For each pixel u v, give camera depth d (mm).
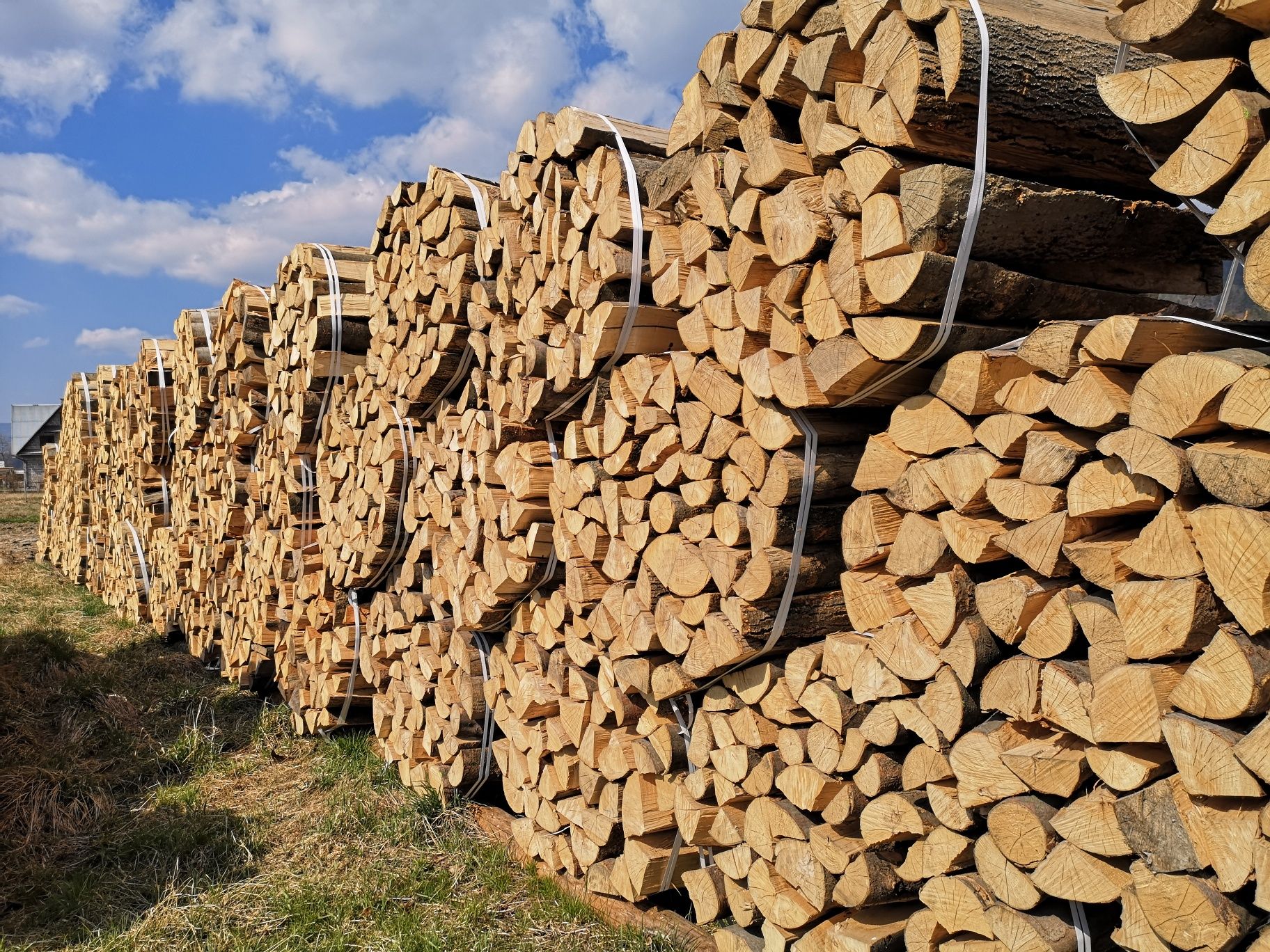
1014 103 1858
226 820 4199
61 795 4441
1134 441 1613
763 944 2682
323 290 4895
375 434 4523
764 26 2238
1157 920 1626
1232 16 1405
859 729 2268
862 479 2195
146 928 3336
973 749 1968
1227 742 1478
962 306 1937
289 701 5680
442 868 3666
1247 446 1511
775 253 2223
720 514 2523
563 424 3445
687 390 2717
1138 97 1574
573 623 3393
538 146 3230
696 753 2854
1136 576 1687
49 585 10703
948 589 1970
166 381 7762
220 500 6703
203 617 6852
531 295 3336
